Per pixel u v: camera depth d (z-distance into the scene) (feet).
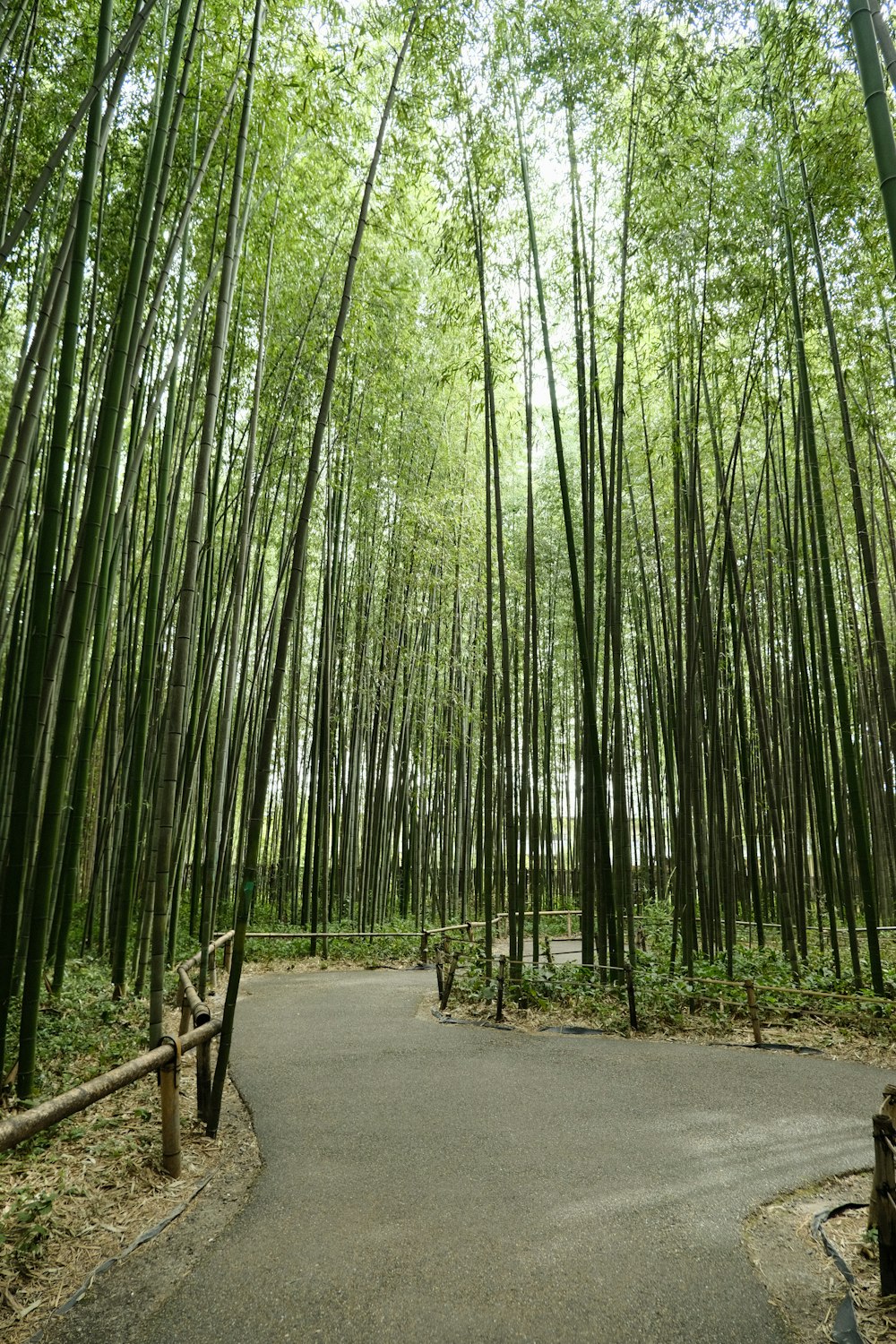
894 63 8.18
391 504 31.53
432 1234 7.79
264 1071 13.88
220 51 16.75
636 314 22.58
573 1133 10.75
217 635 24.49
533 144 20.92
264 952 27.99
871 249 18.92
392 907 39.04
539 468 42.57
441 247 22.45
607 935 22.27
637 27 18.15
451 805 43.78
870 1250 7.48
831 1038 16.92
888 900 36.58
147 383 18.69
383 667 33.76
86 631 11.71
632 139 19.97
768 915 35.68
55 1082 11.69
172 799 10.94
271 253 20.76
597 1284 6.91
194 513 11.14
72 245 11.42
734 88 21.02
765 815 32.94
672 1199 8.66
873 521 29.32
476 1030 17.35
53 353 12.32
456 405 33.83
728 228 20.29
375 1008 19.66
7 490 11.50
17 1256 7.07
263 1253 7.39
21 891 10.91
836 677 19.03
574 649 43.09
